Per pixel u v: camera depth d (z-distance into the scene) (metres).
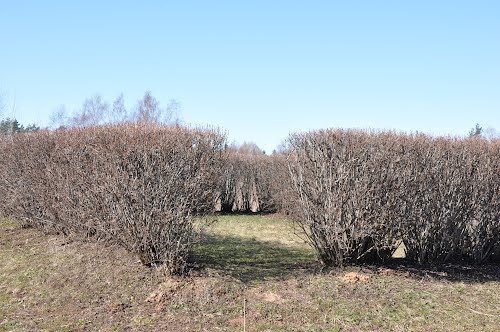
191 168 6.69
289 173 8.16
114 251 7.58
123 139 6.72
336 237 6.98
